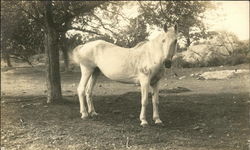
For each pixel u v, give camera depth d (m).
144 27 8.80
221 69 12.83
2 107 9.78
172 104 9.14
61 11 10.00
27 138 7.00
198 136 6.57
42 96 12.13
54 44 9.92
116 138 6.63
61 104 9.78
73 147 6.26
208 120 7.43
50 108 9.30
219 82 12.10
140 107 9.09
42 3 9.37
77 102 10.12
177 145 6.09
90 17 9.83
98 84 15.02
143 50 7.60
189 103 9.11
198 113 8.07
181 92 11.13
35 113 8.85
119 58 7.78
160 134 6.82
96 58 8.12
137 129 7.18
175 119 7.87
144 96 7.44
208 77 13.02
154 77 7.57
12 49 10.98
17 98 11.79
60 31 9.98
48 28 9.84
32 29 10.71
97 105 9.55
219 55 11.33
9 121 8.20
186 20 7.82
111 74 7.90
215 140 6.13
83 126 7.52
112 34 9.33
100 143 6.39
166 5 8.54
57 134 7.08
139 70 7.53
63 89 14.05
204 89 11.20
